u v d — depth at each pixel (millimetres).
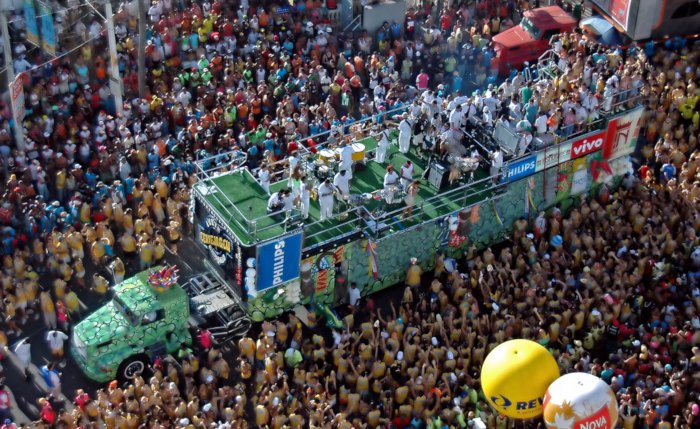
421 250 38250
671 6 50531
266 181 36688
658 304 36688
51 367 32219
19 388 33375
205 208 35969
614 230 39594
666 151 44000
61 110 44406
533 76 49812
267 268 34344
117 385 33188
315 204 37562
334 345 34062
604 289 36750
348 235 35844
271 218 35156
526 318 35469
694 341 34344
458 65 51156
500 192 39281
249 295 34781
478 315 36312
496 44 50500
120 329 32844
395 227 36938
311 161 39688
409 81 50938
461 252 39750
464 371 32938
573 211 40438
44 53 43281
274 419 30984
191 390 31859
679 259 38750
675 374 32781
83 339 32594
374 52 51594
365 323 34562
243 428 31125
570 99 41219
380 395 32156
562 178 41312
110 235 38375
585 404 28891
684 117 46531
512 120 40094
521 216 40875
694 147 45062
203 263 39188
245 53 49969
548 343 34938
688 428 31516
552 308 35781
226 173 37781
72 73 45000
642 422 32094
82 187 40219
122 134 42594
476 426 31141
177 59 49125
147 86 46781
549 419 29516
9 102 41344
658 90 47469
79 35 43312
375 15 51875
